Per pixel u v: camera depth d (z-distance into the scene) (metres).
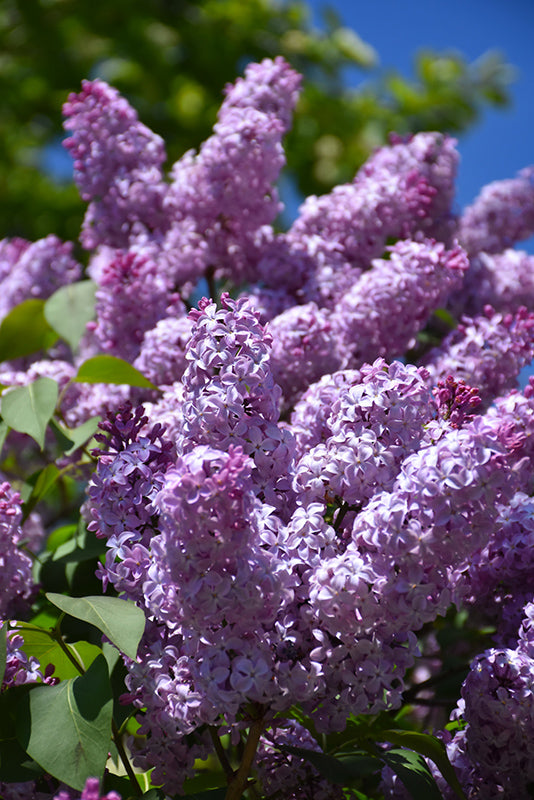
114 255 2.10
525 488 1.88
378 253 2.11
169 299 2.07
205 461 1.71
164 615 1.74
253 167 2.09
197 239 2.12
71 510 2.30
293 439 1.77
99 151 2.13
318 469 1.78
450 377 1.83
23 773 1.78
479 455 1.72
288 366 1.99
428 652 2.10
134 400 2.04
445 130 3.42
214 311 1.77
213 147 2.09
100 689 1.76
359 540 1.75
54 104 3.52
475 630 2.05
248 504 1.71
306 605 1.75
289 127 2.15
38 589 1.98
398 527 1.72
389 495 1.74
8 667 1.81
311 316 2.00
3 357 2.16
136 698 1.77
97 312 2.07
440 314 2.15
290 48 3.53
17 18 3.59
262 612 1.73
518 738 1.80
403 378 1.79
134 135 2.14
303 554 1.74
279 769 1.84
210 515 1.71
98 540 1.96
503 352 1.98
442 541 1.72
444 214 2.23
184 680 1.75
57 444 2.03
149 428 1.89
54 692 1.77
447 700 1.98
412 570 1.73
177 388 1.91
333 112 3.38
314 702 1.76
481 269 2.21
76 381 1.99
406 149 2.21
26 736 1.75
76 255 3.27
